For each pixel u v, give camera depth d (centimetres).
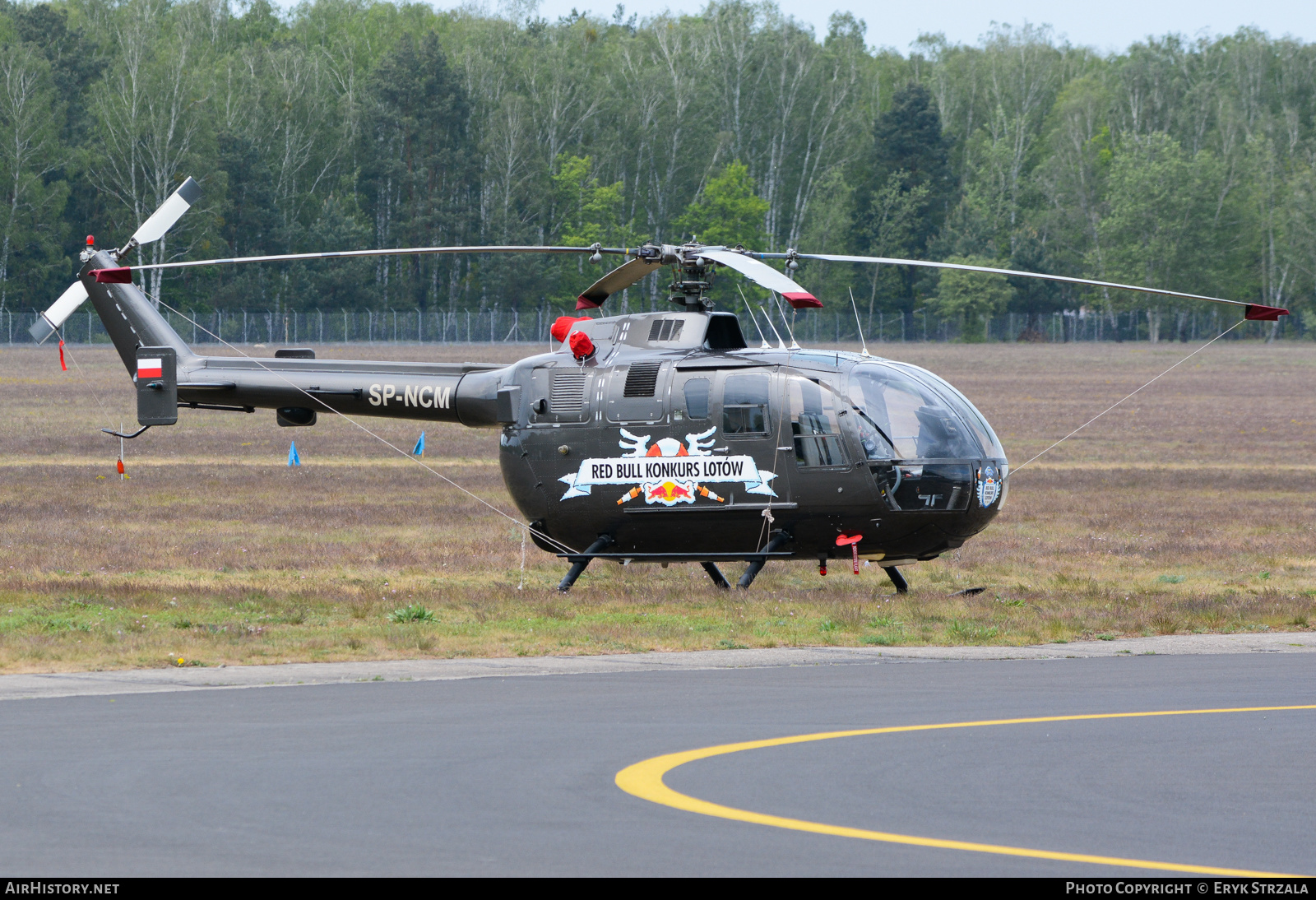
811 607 6012
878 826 2725
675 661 4838
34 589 6194
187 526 9169
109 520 9388
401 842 2584
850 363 6103
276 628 5409
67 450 14562
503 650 5025
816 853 2533
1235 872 2445
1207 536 8988
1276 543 8569
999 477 6100
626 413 6275
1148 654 5069
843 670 4675
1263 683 4444
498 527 9262
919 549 6109
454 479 12294
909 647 5181
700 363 6197
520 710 3925
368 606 5916
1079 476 12900
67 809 2809
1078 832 2702
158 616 5653
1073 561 7831
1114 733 3634
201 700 4072
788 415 6022
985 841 2631
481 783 3038
